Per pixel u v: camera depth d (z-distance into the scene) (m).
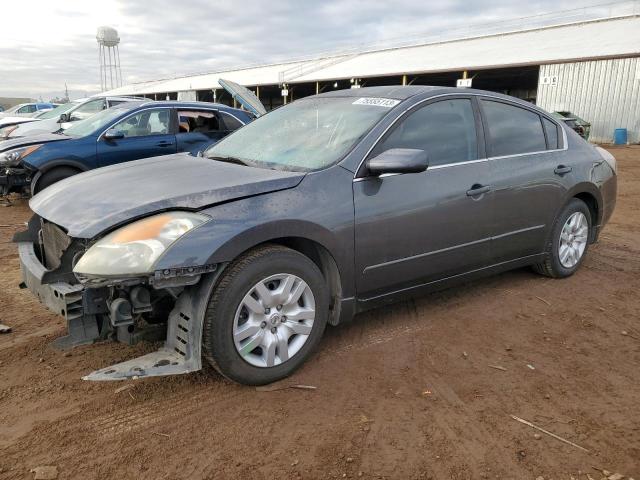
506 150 4.28
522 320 4.06
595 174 4.98
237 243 2.83
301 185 3.18
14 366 3.31
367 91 4.16
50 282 2.97
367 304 3.56
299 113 4.20
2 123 16.94
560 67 24.38
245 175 3.26
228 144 4.24
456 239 3.87
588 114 23.86
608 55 22.91
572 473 2.42
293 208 3.07
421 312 4.18
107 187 3.29
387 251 3.50
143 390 3.06
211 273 2.83
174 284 2.69
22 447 2.56
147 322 3.10
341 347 3.59
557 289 4.72
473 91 4.19
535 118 4.64
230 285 2.83
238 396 3.01
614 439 2.66
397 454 2.54
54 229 3.30
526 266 5.00
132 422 2.76
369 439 2.64
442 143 3.86
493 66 25.95
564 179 4.64
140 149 8.24
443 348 3.60
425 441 2.63
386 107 3.74
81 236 2.78
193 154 4.34
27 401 2.94
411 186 3.58
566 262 4.91
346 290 3.38
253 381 3.03
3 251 5.99
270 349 3.04
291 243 3.30
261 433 2.68
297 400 2.97
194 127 8.80
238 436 2.66
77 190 3.36
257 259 2.93
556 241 4.75
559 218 4.73
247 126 4.48
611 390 3.11
